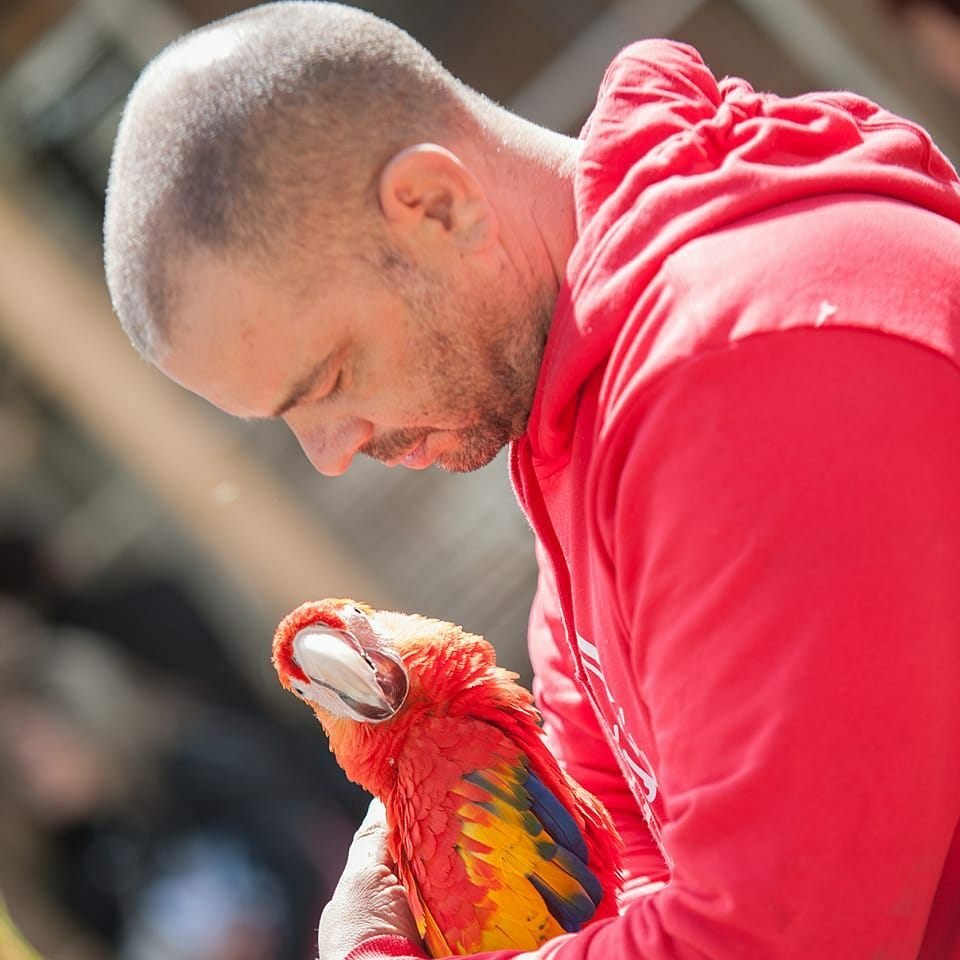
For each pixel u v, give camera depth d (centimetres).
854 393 338
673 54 416
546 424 384
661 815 412
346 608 436
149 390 1491
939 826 350
